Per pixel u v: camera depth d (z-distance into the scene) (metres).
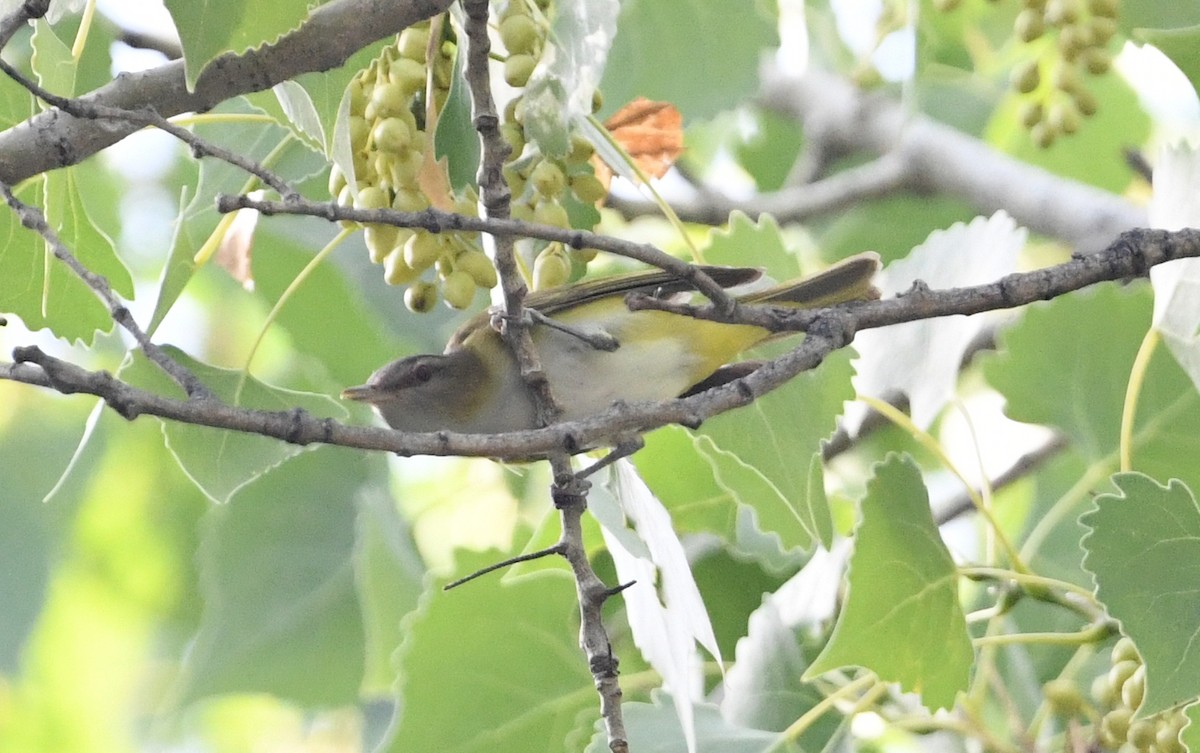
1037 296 6.53
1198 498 9.08
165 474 14.91
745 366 8.53
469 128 6.97
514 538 9.91
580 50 6.79
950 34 14.27
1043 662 9.84
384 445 5.36
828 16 15.56
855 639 7.55
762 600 9.78
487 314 8.47
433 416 8.21
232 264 9.41
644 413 5.82
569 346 8.06
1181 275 7.92
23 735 16.50
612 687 6.51
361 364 12.35
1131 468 9.17
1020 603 10.02
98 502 14.93
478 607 9.30
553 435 5.62
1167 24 9.45
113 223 14.71
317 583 11.09
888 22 13.40
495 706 9.22
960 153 14.19
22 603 14.52
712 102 10.88
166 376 7.87
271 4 5.75
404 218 5.83
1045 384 9.31
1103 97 14.68
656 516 7.30
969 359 11.99
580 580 6.66
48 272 8.08
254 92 6.87
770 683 8.73
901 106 15.41
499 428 8.18
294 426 5.25
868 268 8.12
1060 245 14.67
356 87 7.11
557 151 6.75
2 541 14.61
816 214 14.67
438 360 8.21
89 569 15.29
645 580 7.80
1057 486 12.11
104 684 16.42
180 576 15.27
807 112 15.76
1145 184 14.41
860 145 15.60
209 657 10.98
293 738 16.16
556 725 9.24
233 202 5.73
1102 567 6.90
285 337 14.96
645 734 8.29
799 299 8.15
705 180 16.50
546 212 7.21
